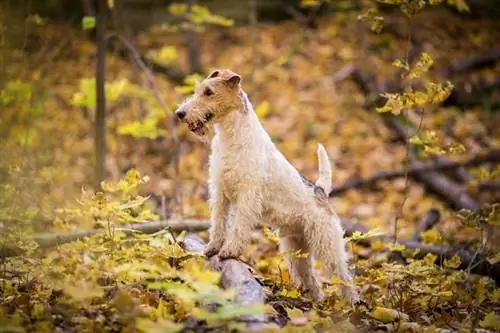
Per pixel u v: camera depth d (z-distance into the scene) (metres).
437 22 25.08
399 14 25.06
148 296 6.80
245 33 25.02
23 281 7.36
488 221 9.00
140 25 24.91
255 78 21.45
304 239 8.02
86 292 6.03
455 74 21.42
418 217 14.56
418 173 16.28
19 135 10.70
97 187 11.77
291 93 20.89
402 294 8.19
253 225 7.39
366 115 19.84
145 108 18.44
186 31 21.86
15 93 10.38
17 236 7.99
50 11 24.20
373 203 15.60
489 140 18.39
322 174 8.18
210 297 5.83
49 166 12.95
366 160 17.53
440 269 8.87
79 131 17.38
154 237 8.56
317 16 26.25
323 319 6.61
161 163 16.81
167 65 21.14
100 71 11.82
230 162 7.41
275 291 7.86
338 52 23.44
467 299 8.36
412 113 19.81
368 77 21.41
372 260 9.81
